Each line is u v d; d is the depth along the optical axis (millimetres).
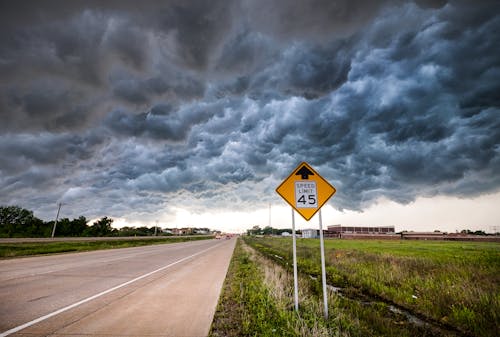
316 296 7539
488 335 5117
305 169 6121
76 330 4449
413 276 10812
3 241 36844
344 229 122938
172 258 18109
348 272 12312
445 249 31781
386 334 5012
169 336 4293
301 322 4922
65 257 17656
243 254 21297
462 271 11156
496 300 6719
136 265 13797
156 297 6902
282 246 36812
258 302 6355
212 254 22016
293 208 5891
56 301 6230
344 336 4566
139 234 101250
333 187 6027
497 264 13859
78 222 82750
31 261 14828
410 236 103812
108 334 4312
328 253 22734
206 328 4680
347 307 6766
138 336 4266
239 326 4848
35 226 72312
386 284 9906
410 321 6180
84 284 8367
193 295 7199
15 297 6480
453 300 7195
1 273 10266
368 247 35875
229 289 8016
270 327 4707
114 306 5953
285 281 8953
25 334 4211
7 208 70625
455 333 5457
